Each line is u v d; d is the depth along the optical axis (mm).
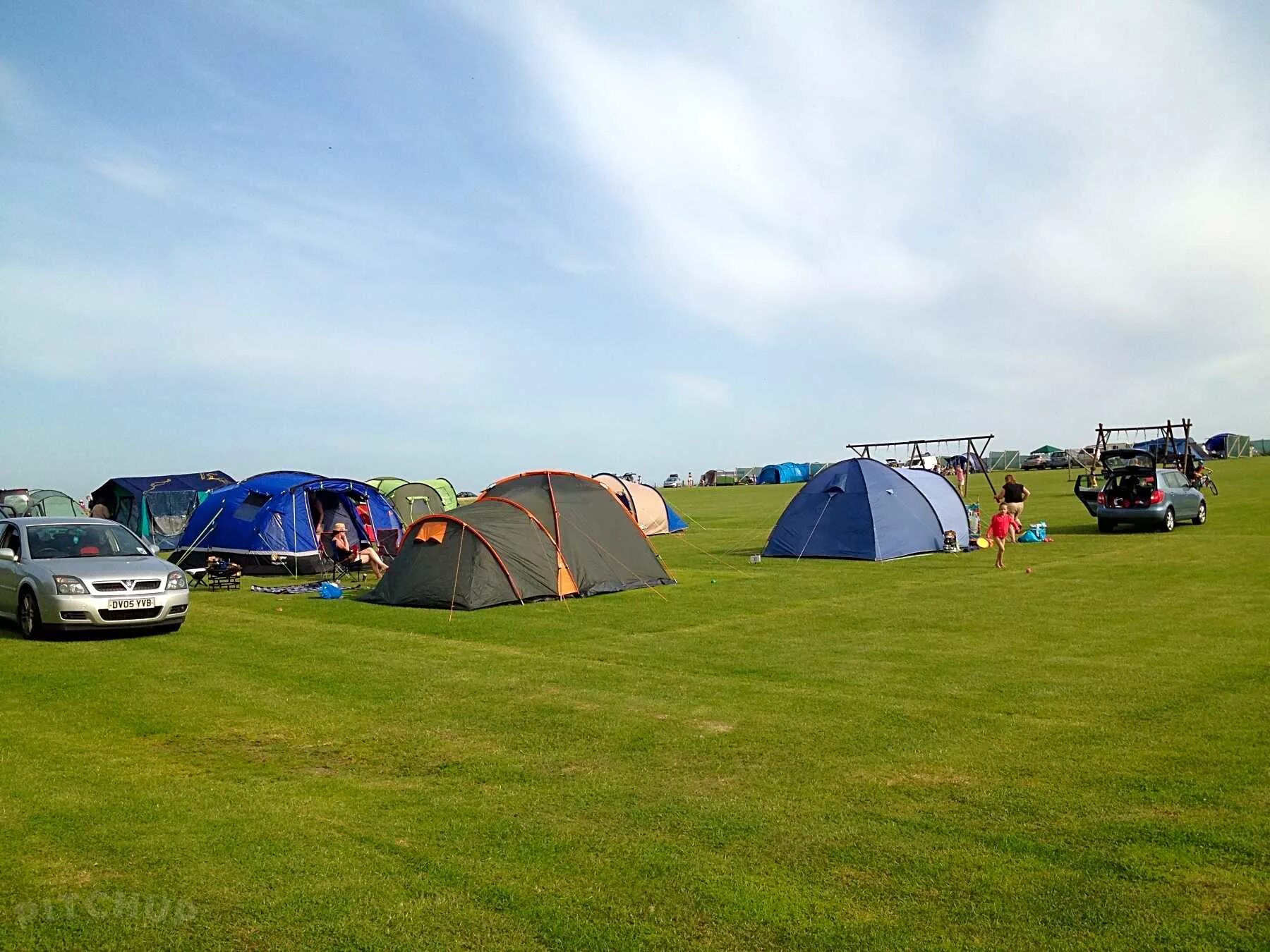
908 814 6797
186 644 14258
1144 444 41781
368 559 23109
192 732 9359
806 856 6074
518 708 10180
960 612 15961
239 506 25406
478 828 6668
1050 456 86750
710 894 5531
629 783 7676
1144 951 4797
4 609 15445
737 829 6562
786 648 13297
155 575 15016
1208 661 11617
